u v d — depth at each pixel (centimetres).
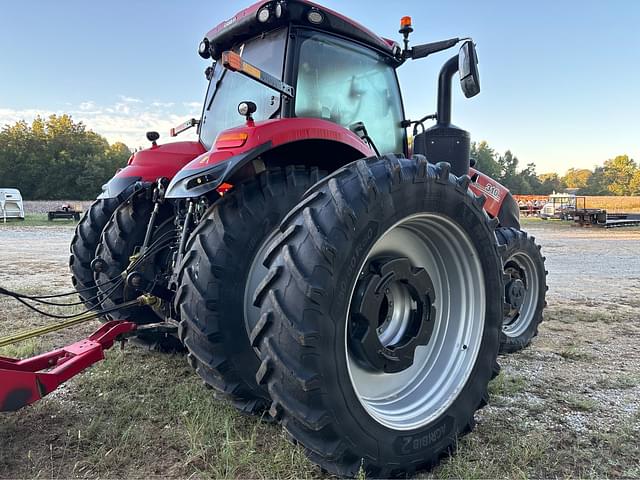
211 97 371
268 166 260
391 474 194
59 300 523
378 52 348
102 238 343
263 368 174
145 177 353
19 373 205
